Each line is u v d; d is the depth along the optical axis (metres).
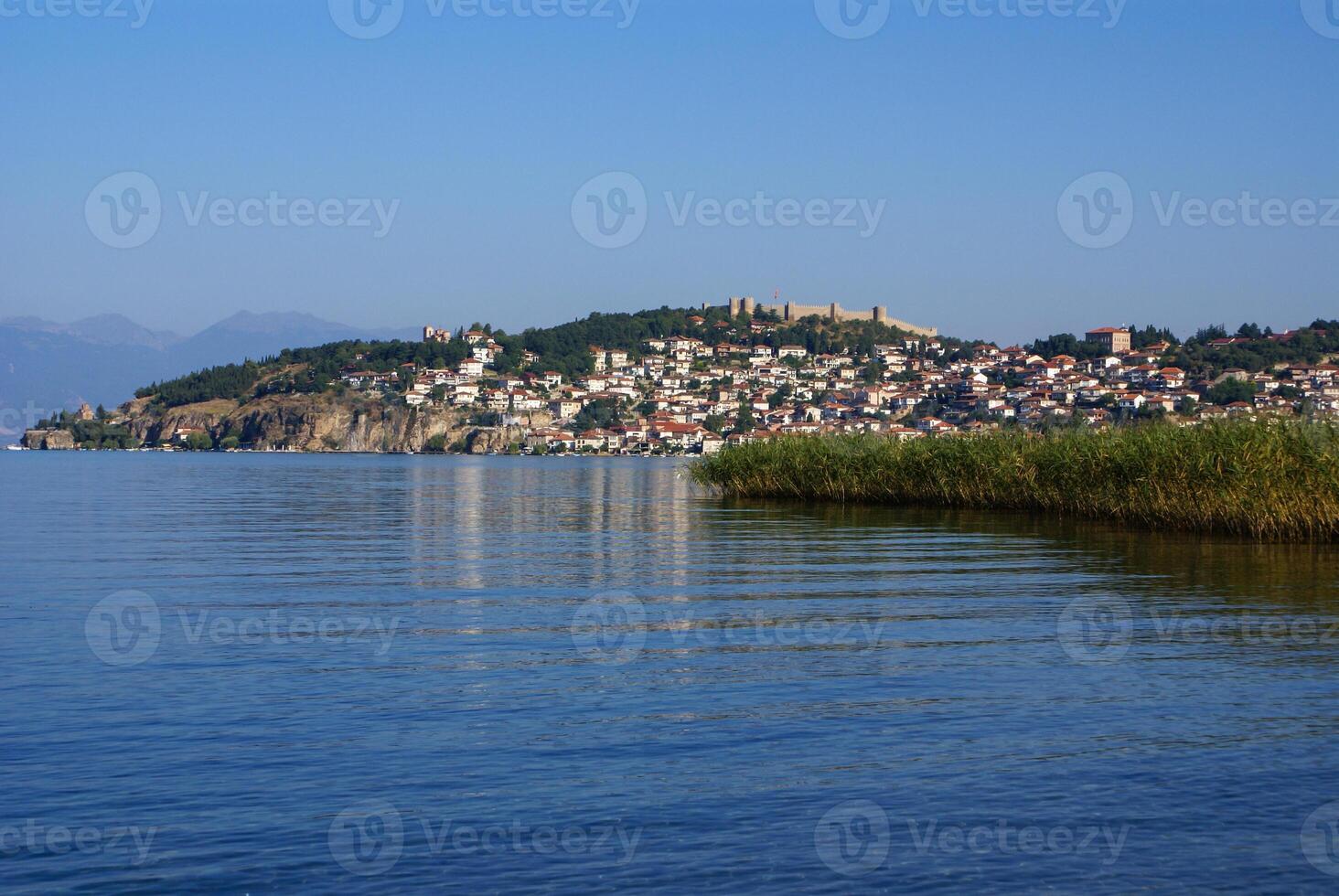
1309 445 28.78
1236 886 7.80
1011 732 11.21
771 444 52.03
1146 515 33.28
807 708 12.12
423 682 13.24
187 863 8.09
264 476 98.62
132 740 10.88
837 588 21.28
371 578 22.91
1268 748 10.73
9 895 7.57
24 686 12.98
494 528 37.34
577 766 10.14
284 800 9.29
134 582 22.08
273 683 13.17
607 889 7.70
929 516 39.94
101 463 154.25
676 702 12.34
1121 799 9.37
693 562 25.72
